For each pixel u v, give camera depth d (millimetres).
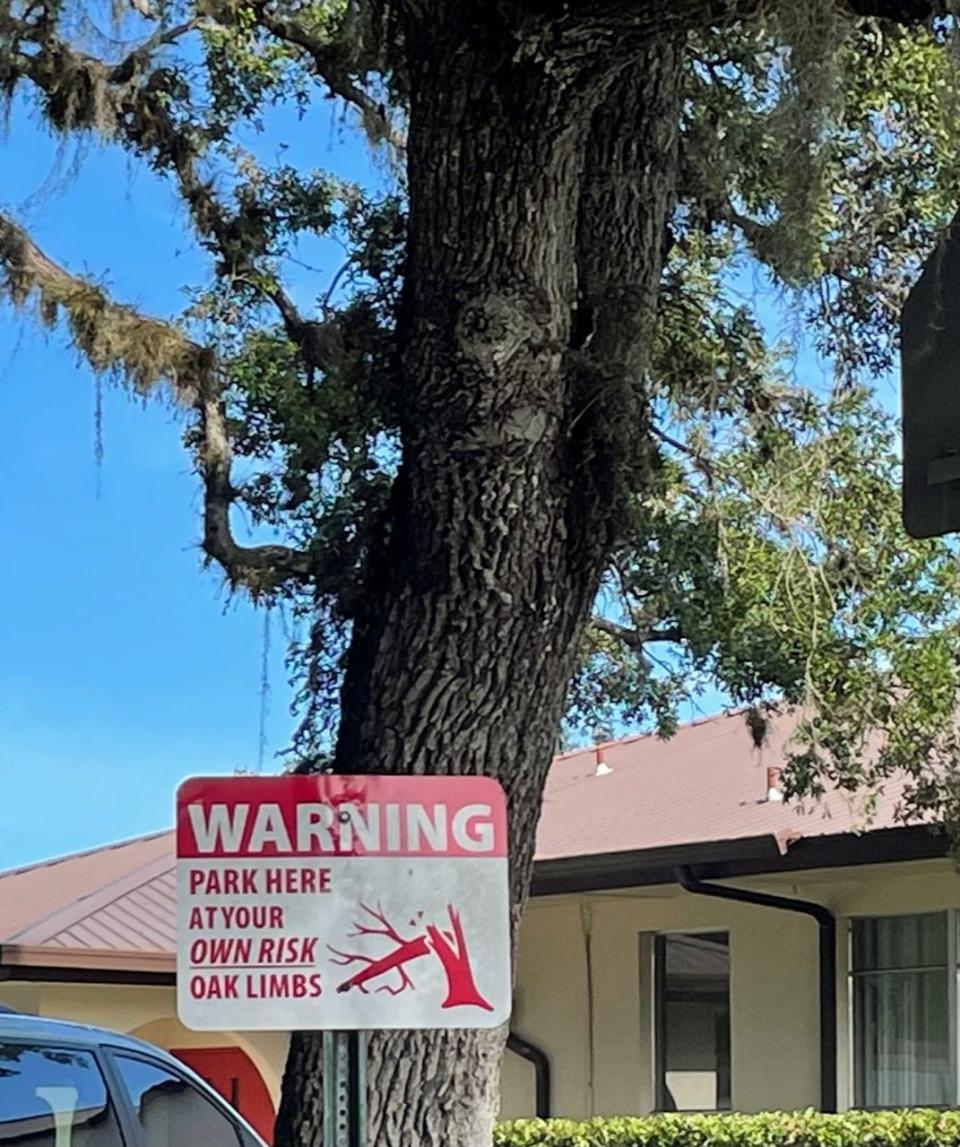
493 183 5477
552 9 5281
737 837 11484
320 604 6672
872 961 12430
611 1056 13852
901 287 8086
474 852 3604
